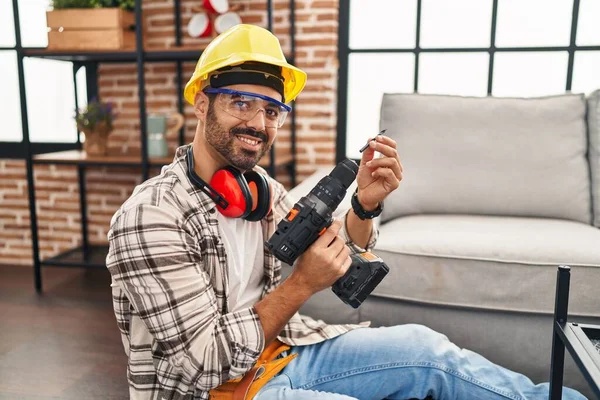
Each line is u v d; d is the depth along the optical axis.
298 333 1.25
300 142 2.84
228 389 1.01
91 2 2.55
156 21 2.84
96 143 2.72
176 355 0.92
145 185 1.03
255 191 1.07
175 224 0.95
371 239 1.30
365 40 2.82
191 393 1.00
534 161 2.03
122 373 1.84
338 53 2.83
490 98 2.16
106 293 2.62
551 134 2.05
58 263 2.72
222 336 0.94
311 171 2.85
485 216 2.04
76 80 3.04
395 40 2.79
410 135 2.12
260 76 0.99
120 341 2.09
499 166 2.04
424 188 2.06
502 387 1.17
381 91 2.85
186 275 0.93
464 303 1.59
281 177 2.90
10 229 3.14
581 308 1.53
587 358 0.90
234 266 1.08
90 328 2.21
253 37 1.00
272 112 1.03
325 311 1.70
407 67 2.80
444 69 2.76
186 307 0.92
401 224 1.90
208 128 1.01
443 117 2.12
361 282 0.99
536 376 1.59
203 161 1.06
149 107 2.95
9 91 3.12
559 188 2.00
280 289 0.98
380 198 1.19
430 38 2.76
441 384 1.18
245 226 1.13
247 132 1.00
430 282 1.60
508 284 1.55
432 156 2.08
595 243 1.61
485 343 1.61
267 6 2.66
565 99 2.10
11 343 2.07
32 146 3.13
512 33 2.66
